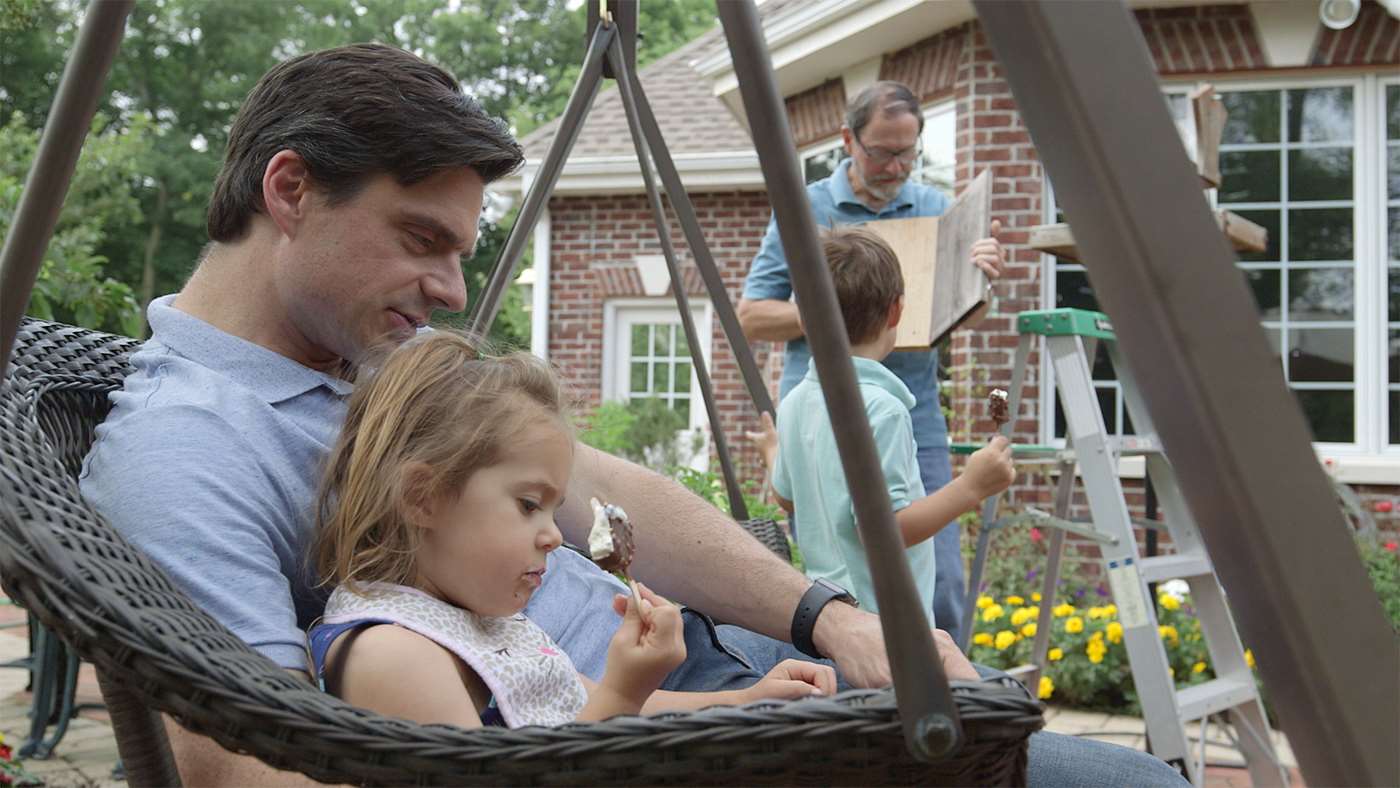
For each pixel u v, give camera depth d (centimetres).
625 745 76
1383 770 61
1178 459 62
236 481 114
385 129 127
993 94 656
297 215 129
